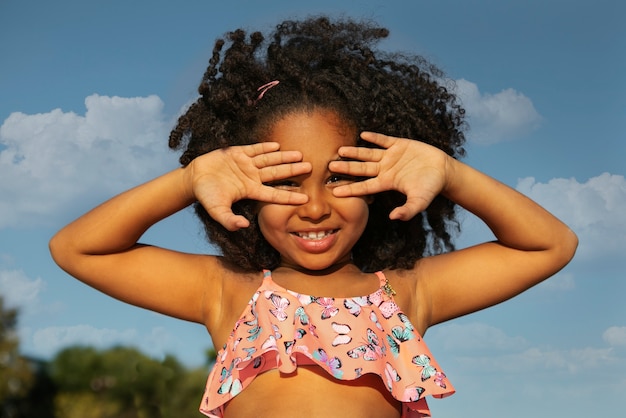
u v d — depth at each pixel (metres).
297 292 2.48
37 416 7.07
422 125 2.68
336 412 2.33
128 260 2.58
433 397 2.49
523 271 2.62
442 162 2.45
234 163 2.40
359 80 2.57
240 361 2.38
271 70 2.57
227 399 2.39
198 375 7.01
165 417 6.96
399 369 2.44
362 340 2.41
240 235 2.57
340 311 2.45
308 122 2.44
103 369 7.09
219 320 2.56
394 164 2.43
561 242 2.61
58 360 7.25
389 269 2.67
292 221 2.39
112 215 2.52
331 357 2.37
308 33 2.70
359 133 2.51
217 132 2.55
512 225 2.57
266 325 2.41
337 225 2.41
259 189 2.38
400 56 2.83
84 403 7.11
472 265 2.65
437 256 2.71
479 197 2.54
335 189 2.37
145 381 7.01
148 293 2.59
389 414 2.41
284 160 2.38
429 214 2.79
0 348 7.00
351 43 2.72
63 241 2.57
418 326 2.60
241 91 2.54
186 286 2.59
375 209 2.71
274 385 2.37
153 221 2.55
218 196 2.38
